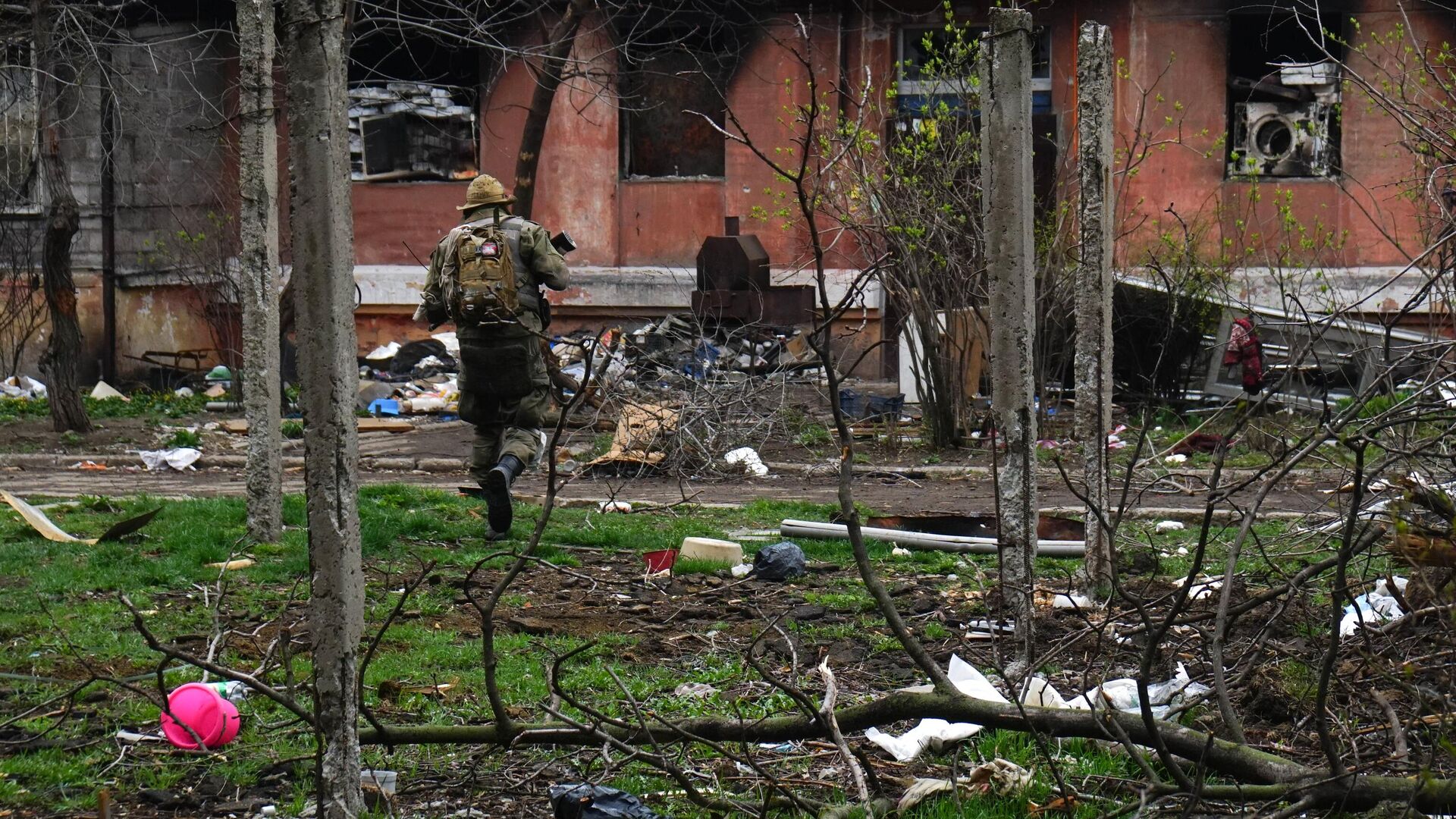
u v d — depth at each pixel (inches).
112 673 232.7
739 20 944.3
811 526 381.1
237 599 295.9
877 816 166.9
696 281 894.4
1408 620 198.1
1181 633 240.7
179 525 380.5
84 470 584.4
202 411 809.5
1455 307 339.3
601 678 234.7
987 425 611.5
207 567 326.6
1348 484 273.0
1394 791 148.4
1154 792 155.2
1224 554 345.7
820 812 163.5
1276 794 152.9
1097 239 284.0
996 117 241.4
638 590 314.7
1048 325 655.1
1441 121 374.3
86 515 412.5
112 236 988.6
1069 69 903.1
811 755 188.7
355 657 147.9
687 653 257.9
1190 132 888.9
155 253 986.1
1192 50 887.7
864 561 177.5
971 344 629.9
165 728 192.1
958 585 315.6
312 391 145.3
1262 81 887.7
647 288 961.5
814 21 932.0
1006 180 241.8
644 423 570.3
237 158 967.0
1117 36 896.3
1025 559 241.8
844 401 722.8
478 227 372.5
